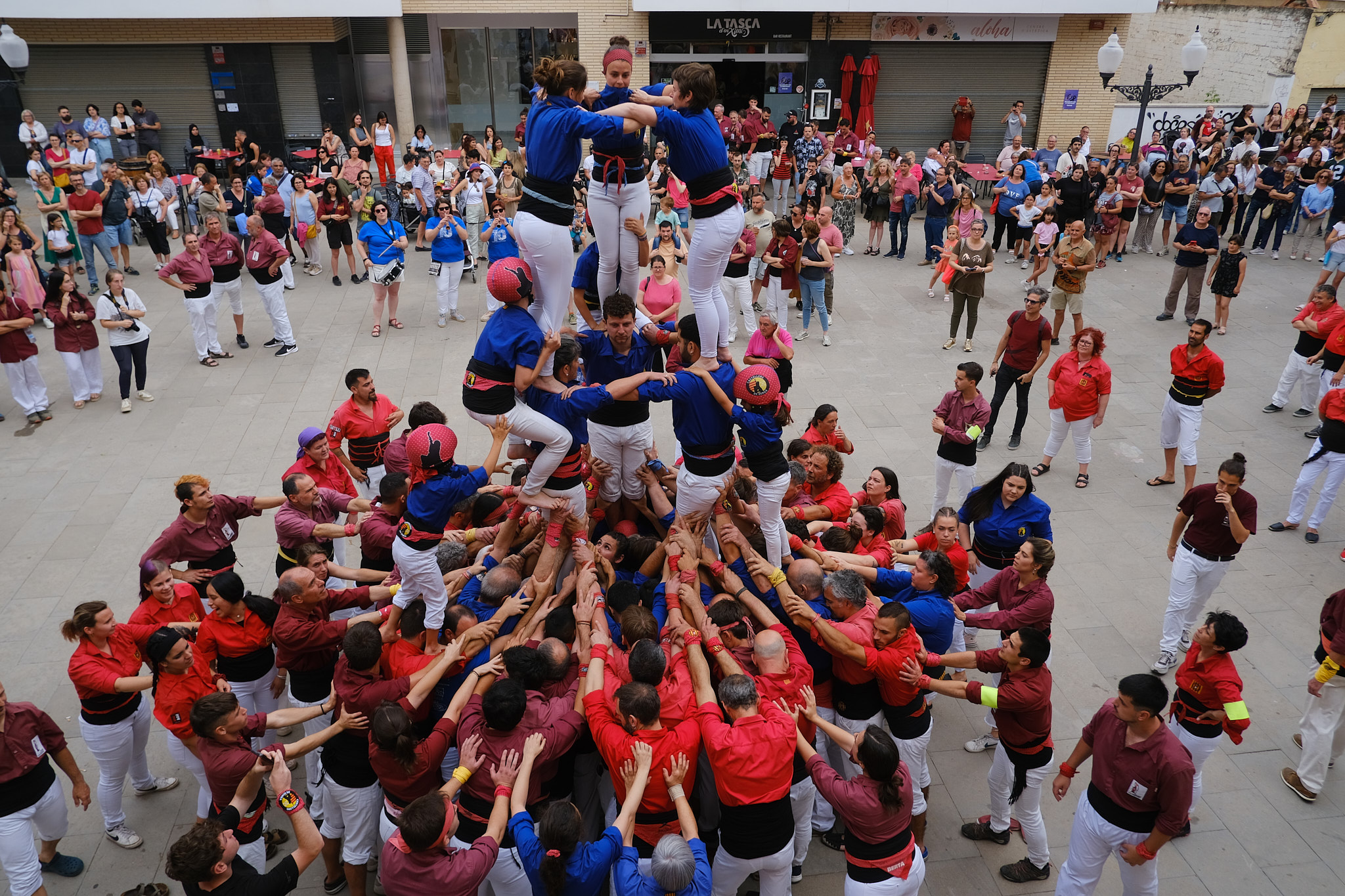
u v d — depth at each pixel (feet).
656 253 34.73
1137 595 27.78
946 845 20.26
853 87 73.10
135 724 20.03
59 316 36.99
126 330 37.04
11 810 17.58
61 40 67.72
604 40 70.59
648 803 16.29
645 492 23.38
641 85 72.23
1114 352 43.93
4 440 35.96
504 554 21.06
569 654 17.87
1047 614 19.95
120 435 36.32
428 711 17.95
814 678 19.62
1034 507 23.67
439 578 18.75
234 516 24.12
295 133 72.74
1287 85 80.79
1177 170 56.80
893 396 39.52
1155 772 16.08
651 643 16.72
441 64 73.46
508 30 72.79
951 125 76.74
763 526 19.70
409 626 18.34
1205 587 24.36
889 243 61.67
